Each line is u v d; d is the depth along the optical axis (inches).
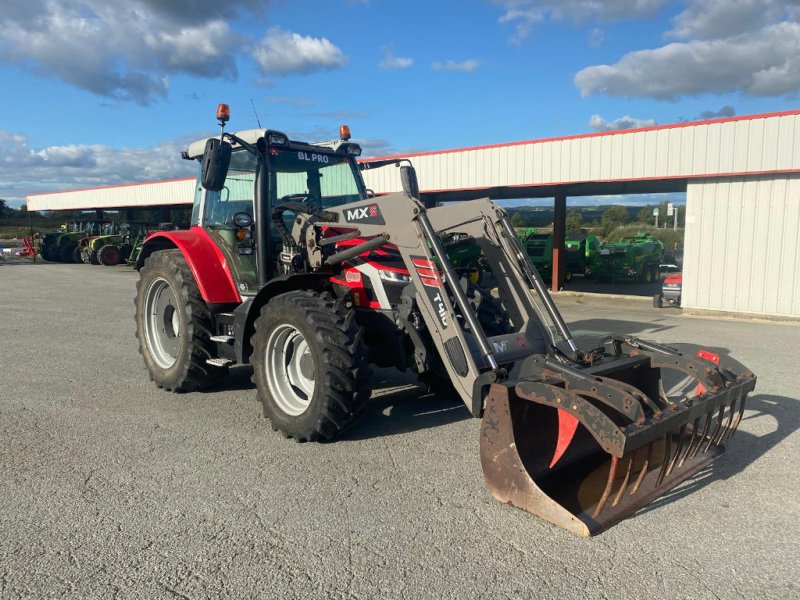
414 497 137.2
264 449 165.9
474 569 108.8
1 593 101.2
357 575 106.9
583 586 103.8
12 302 499.5
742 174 445.7
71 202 1233.4
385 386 230.7
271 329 172.1
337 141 228.1
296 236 193.2
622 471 141.7
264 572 107.8
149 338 230.7
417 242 159.5
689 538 120.1
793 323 415.5
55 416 193.5
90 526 123.8
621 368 145.1
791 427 185.9
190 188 999.0
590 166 517.7
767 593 102.1
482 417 139.9
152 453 162.9
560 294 606.2
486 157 577.9
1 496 136.9
